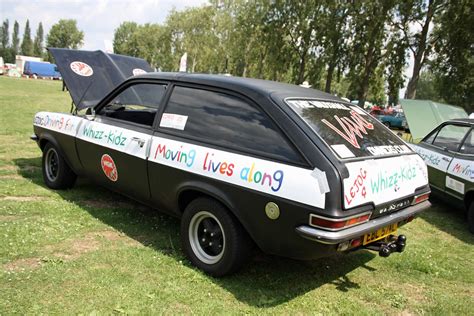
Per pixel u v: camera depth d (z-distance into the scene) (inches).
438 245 199.6
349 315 127.2
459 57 1049.5
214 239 140.9
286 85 159.0
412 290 148.9
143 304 120.0
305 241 117.3
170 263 145.9
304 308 127.9
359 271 159.2
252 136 132.1
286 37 1451.8
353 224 117.6
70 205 196.1
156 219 188.9
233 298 128.6
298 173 118.0
